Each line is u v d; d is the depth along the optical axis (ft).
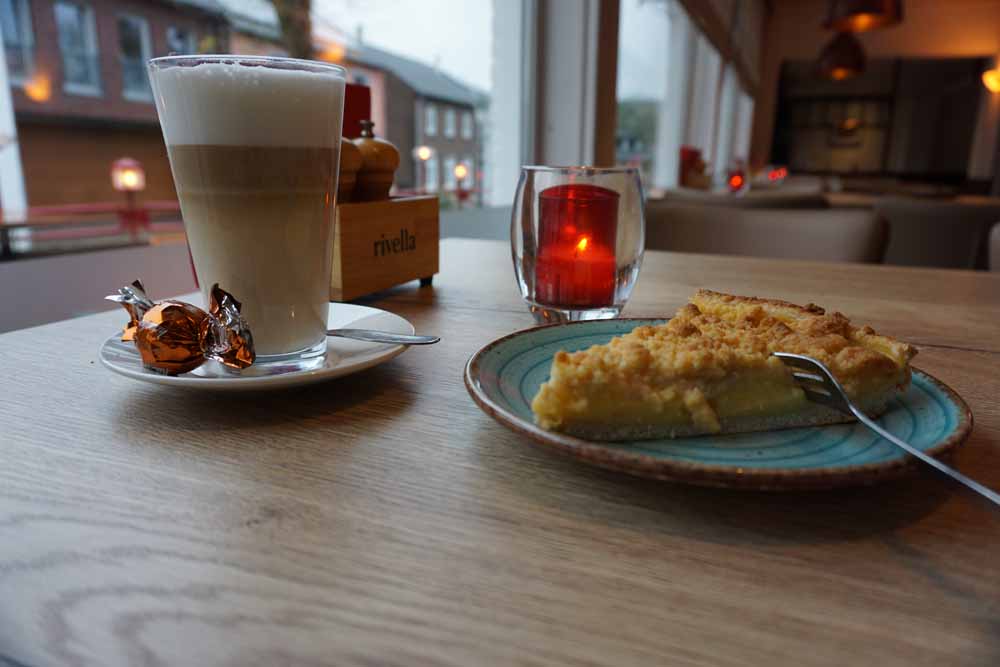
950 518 0.61
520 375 0.85
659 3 7.56
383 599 0.49
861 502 0.64
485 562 0.54
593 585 0.51
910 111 13.62
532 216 1.29
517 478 0.68
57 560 0.52
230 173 0.85
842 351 0.76
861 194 8.68
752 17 12.07
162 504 0.61
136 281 0.95
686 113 9.07
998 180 13.07
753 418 0.74
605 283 1.29
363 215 1.44
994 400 0.91
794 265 2.11
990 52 12.82
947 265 5.79
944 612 0.48
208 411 0.84
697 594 0.50
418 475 0.69
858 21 7.58
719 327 0.87
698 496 0.65
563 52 4.70
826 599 0.49
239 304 0.86
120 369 0.85
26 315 2.13
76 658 0.42
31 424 0.79
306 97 0.86
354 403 0.88
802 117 14.43
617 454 0.58
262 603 0.48
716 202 4.55
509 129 4.81
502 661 0.43
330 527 0.58
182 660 0.42
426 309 1.43
